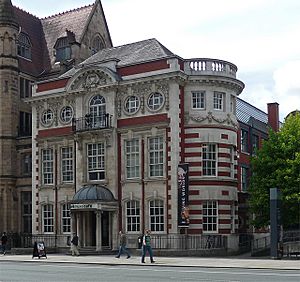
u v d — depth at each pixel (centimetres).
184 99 4272
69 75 4844
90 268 2848
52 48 6184
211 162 4256
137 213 4291
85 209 4247
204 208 4188
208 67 4306
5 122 5397
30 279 2197
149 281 2056
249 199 4297
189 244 4088
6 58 5478
